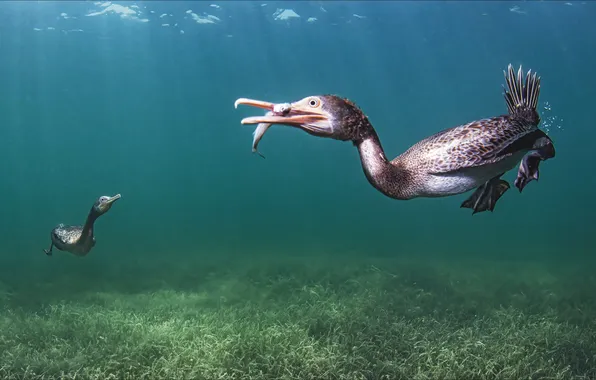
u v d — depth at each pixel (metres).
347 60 52.50
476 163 2.18
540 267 17.39
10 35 39.75
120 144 105.38
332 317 9.47
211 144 101.75
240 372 7.27
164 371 7.26
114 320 9.53
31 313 10.71
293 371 7.26
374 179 2.21
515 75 2.42
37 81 56.16
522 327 9.21
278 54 48.62
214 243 28.77
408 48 47.59
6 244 27.66
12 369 7.47
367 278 13.44
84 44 42.59
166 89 62.75
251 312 10.23
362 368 7.39
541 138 2.27
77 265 16.86
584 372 7.29
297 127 2.21
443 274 14.58
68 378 7.08
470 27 39.84
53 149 107.44
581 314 10.28
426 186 2.22
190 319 9.86
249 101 2.24
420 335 8.65
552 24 38.31
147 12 34.16
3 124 79.69
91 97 65.06
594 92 61.62
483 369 7.26
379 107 78.62
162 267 17.05
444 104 76.06
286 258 19.47
